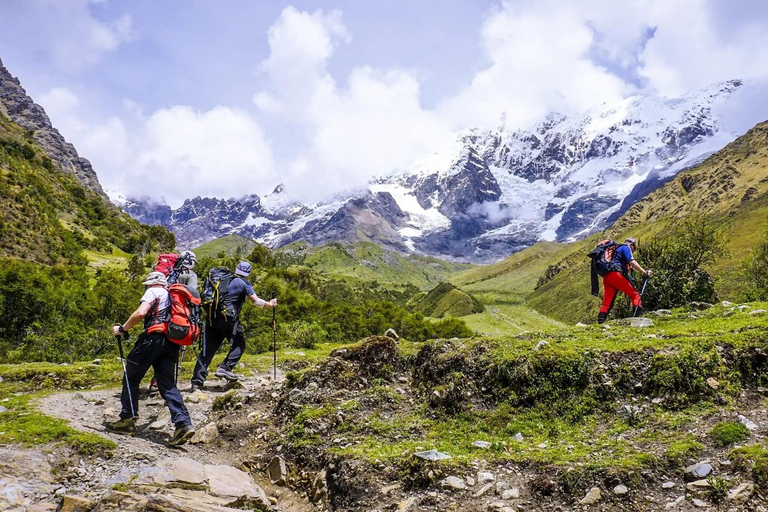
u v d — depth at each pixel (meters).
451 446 7.52
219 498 6.55
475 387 8.70
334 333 41.88
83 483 6.39
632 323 11.30
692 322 10.84
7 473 6.21
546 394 8.26
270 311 35.44
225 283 11.15
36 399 9.55
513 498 6.14
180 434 8.12
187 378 12.45
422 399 9.10
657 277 17.11
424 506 6.23
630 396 7.95
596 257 12.65
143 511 5.73
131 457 7.21
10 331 38.00
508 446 7.27
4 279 42.00
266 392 10.33
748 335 8.45
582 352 8.59
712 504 5.62
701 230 18.61
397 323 93.06
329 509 6.88
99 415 9.12
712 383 7.64
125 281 100.00
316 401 9.30
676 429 7.06
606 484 6.02
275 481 7.89
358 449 7.68
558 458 6.67
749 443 6.42
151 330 8.07
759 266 33.91
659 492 5.98
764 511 5.36
